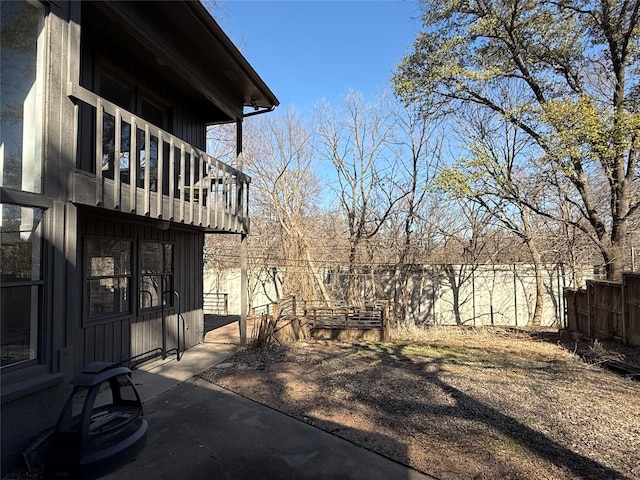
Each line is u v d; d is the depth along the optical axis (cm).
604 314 902
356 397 494
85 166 511
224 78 734
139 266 636
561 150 926
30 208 329
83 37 519
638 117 838
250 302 1513
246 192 832
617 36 984
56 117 350
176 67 598
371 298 1430
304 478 297
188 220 597
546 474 305
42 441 301
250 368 629
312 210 1730
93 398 288
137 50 598
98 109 402
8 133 342
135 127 464
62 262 351
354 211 1591
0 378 297
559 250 1438
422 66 1209
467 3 1071
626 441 371
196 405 455
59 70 355
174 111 738
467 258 1580
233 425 398
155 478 295
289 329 909
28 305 328
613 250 1034
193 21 559
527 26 1049
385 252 1594
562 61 1081
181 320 756
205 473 303
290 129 1750
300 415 427
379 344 926
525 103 1050
